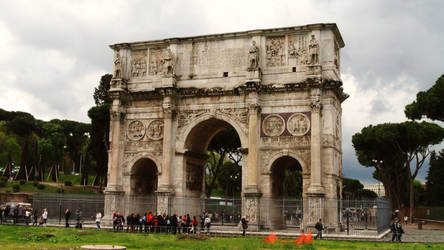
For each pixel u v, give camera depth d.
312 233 42.59
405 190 86.25
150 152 51.34
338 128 49.00
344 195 150.50
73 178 119.12
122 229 45.84
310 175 45.12
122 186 51.75
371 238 38.78
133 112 52.94
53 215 54.84
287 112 47.16
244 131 48.03
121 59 54.00
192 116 50.28
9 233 37.44
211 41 51.25
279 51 48.78
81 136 146.25
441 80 57.84
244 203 46.03
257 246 30.09
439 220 77.00
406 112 68.94
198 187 54.16
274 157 46.78
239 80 49.28
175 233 42.97
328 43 47.16
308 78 45.75
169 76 50.59
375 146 74.56
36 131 147.75
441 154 83.62
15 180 97.81
